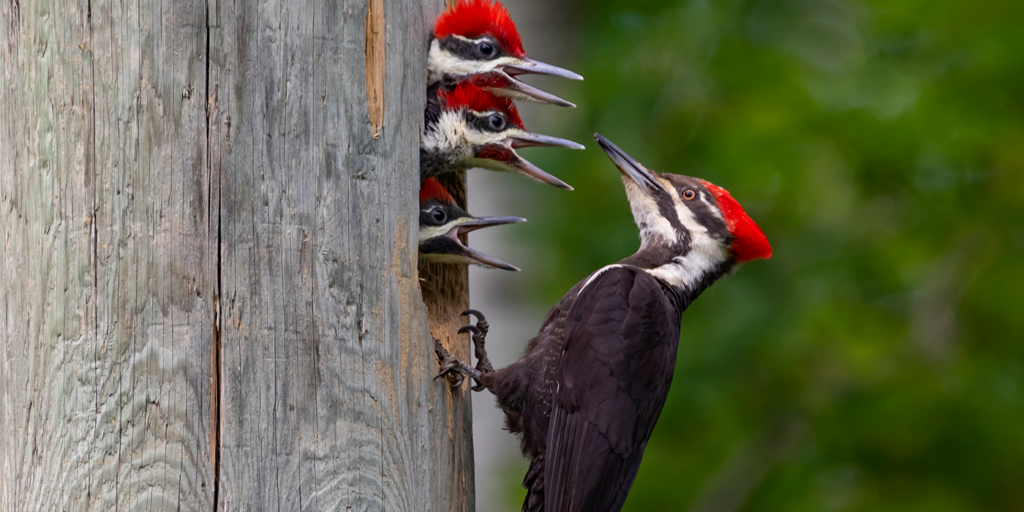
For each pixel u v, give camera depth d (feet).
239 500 20.12
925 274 48.44
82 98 20.04
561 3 52.54
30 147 20.42
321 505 20.93
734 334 44.88
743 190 46.91
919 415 45.32
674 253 32.07
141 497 19.58
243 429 20.27
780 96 47.65
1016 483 44.27
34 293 20.25
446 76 28.66
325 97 21.67
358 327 21.88
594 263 45.55
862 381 46.73
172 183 20.12
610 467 27.32
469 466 25.12
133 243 19.93
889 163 46.55
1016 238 47.26
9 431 20.45
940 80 47.26
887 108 47.47
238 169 20.58
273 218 20.89
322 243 21.42
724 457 46.32
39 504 19.85
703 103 48.60
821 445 46.21
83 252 19.93
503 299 47.21
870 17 49.57
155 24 20.15
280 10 21.17
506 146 28.99
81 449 19.67
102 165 19.99
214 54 20.48
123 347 19.80
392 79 23.26
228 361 20.24
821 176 48.01
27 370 20.26
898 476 45.62
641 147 47.65
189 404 19.90
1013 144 45.88
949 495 44.78
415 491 22.72
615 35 50.34
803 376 46.68
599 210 46.80
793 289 46.55
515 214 47.65
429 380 23.49
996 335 47.11
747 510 46.01
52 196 20.13
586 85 49.44
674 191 32.83
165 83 20.15
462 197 30.81
